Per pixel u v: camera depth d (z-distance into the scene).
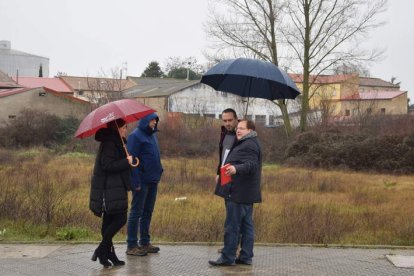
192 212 13.38
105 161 6.58
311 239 9.69
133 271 6.68
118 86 59.12
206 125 45.38
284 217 11.45
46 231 9.42
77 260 7.25
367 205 16.27
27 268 6.83
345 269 6.93
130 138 7.23
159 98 58.34
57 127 45.56
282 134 40.66
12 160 30.86
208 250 7.93
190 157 39.38
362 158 32.56
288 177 23.86
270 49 38.91
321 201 16.50
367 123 40.44
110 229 6.74
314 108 45.19
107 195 6.60
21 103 48.50
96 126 6.39
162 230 9.97
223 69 7.23
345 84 42.62
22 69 91.75
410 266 7.10
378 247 8.33
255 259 7.43
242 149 6.80
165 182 20.59
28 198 11.91
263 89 7.83
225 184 6.91
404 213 14.34
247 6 38.94
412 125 37.50
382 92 72.50
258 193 6.97
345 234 10.77
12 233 9.24
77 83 71.19
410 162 31.56
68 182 18.70
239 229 7.03
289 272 6.74
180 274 6.57
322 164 33.16
